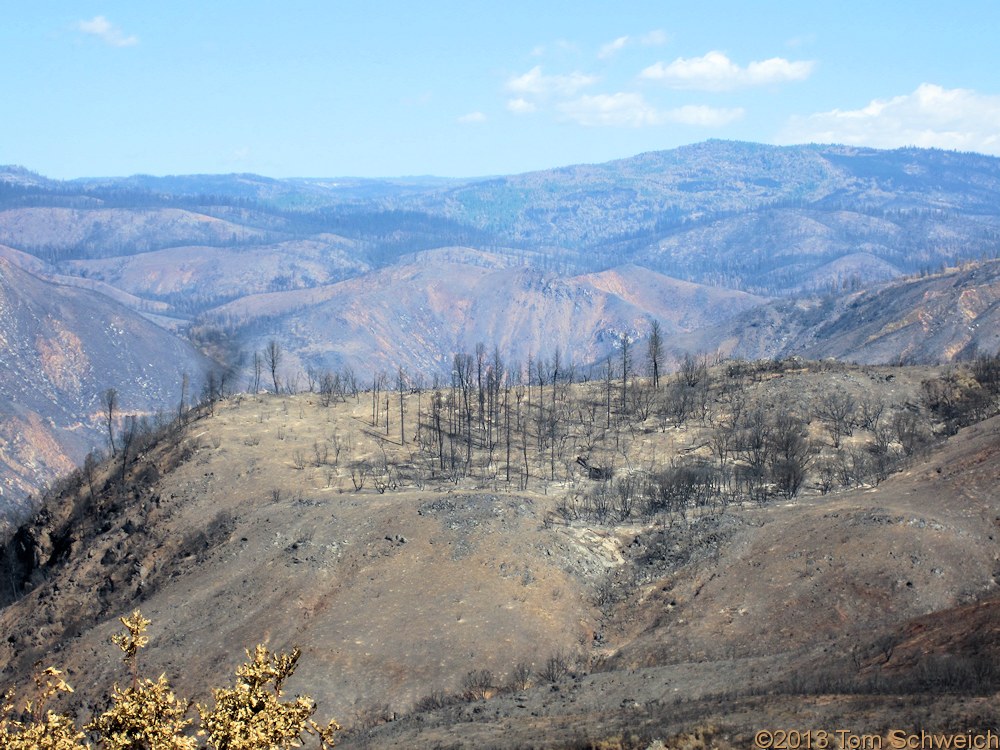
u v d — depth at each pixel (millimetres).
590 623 101188
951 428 143875
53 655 107312
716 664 78125
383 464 151875
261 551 117188
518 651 93125
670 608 99125
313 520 122125
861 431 149500
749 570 101125
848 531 102188
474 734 65438
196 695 90000
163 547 131500
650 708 66375
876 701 55344
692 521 117500
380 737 71062
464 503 120688
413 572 107188
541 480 142000
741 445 145375
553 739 59781
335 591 106062
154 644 102688
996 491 106812
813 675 67500
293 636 97812
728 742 51500
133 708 34969
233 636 100188
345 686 88688
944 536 98312
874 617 89125
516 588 103750
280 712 35875
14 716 97812
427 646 93562
